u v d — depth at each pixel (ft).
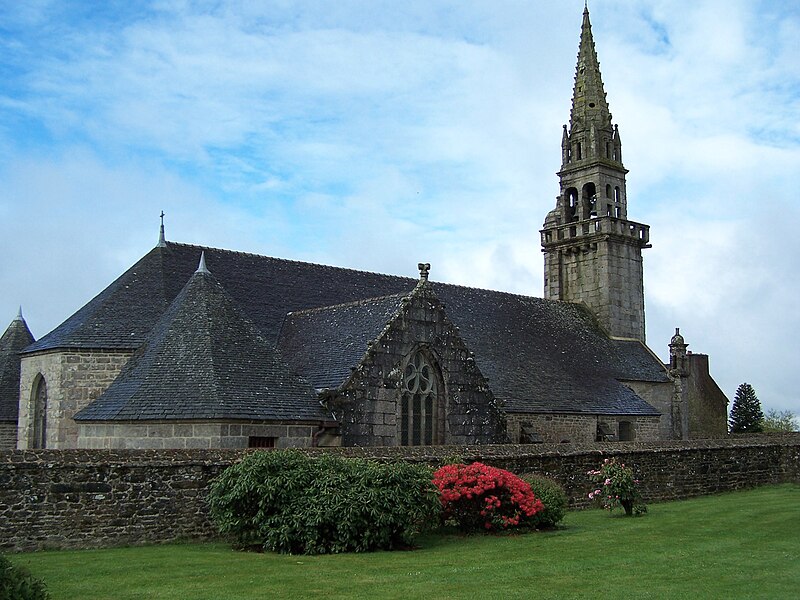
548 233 193.88
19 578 37.24
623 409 144.97
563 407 133.80
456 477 74.38
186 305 93.97
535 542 68.74
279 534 62.95
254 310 117.29
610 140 191.01
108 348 99.60
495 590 49.67
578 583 51.75
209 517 69.00
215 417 79.51
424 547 66.44
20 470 62.49
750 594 48.34
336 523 63.82
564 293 190.80
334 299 130.31
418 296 99.09
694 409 252.01
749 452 116.67
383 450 80.18
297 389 89.51
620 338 181.37
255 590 49.37
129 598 46.98
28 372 105.70
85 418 84.89
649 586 50.75
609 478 87.66
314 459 68.85
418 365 98.63
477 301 157.48
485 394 103.71
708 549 64.75
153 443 80.74
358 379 91.61
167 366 86.33
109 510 65.31
